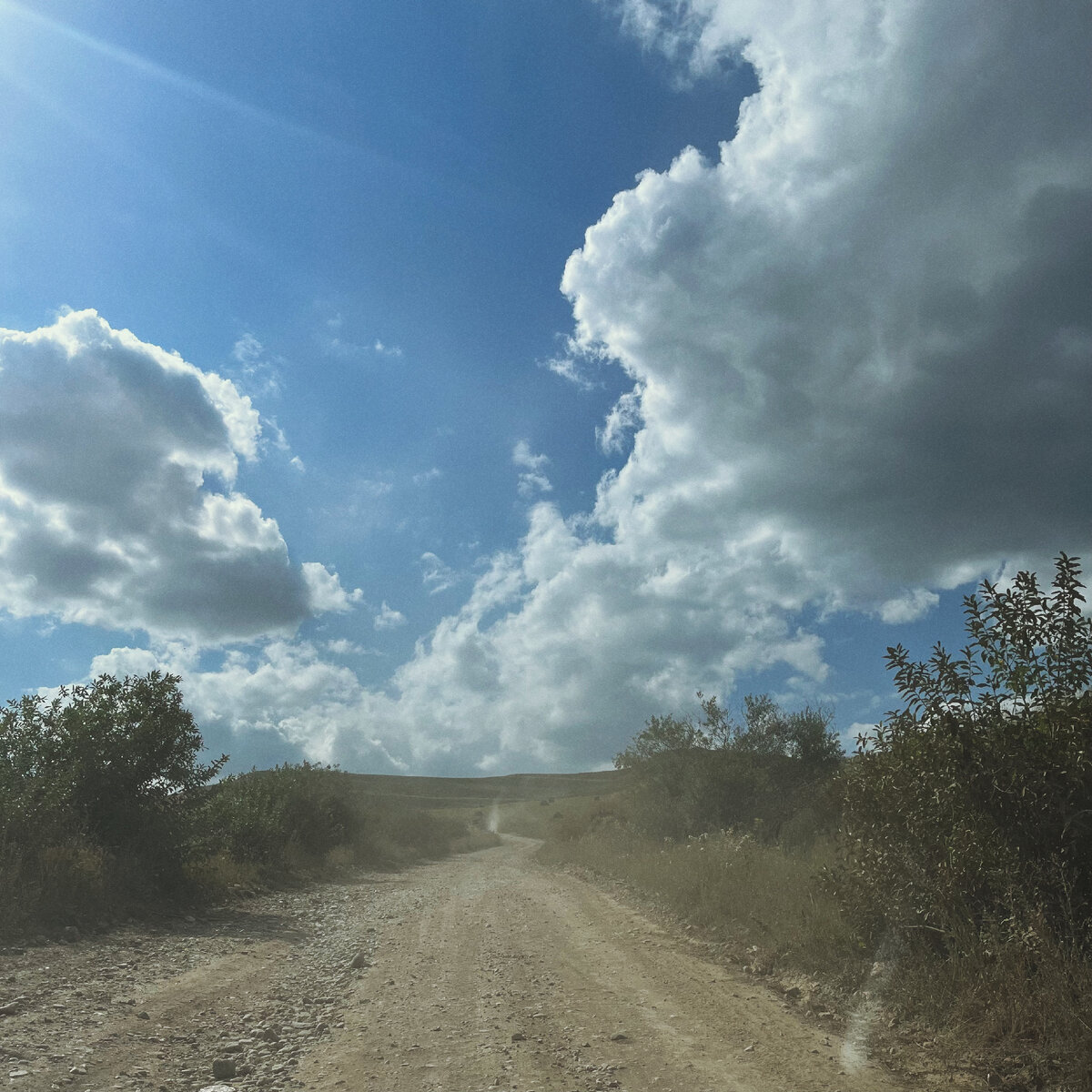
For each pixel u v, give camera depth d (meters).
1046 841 6.72
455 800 134.88
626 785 26.44
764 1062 5.63
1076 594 7.10
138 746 14.52
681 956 9.70
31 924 10.28
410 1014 7.17
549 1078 5.33
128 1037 6.27
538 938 11.38
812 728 22.53
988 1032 5.76
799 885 10.67
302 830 26.05
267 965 9.67
